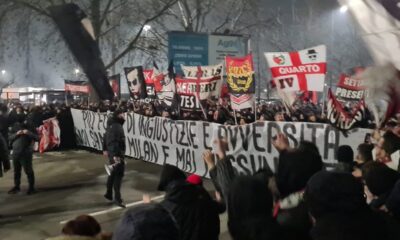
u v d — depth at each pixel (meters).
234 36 20.70
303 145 3.34
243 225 2.45
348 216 2.28
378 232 2.28
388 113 2.27
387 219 2.65
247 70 9.88
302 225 2.61
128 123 14.30
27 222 7.96
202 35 20.14
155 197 9.73
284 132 8.82
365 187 3.77
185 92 11.72
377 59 2.12
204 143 10.92
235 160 9.84
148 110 13.79
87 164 14.00
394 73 2.14
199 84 11.37
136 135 13.91
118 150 9.02
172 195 3.68
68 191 10.38
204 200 3.70
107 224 7.82
